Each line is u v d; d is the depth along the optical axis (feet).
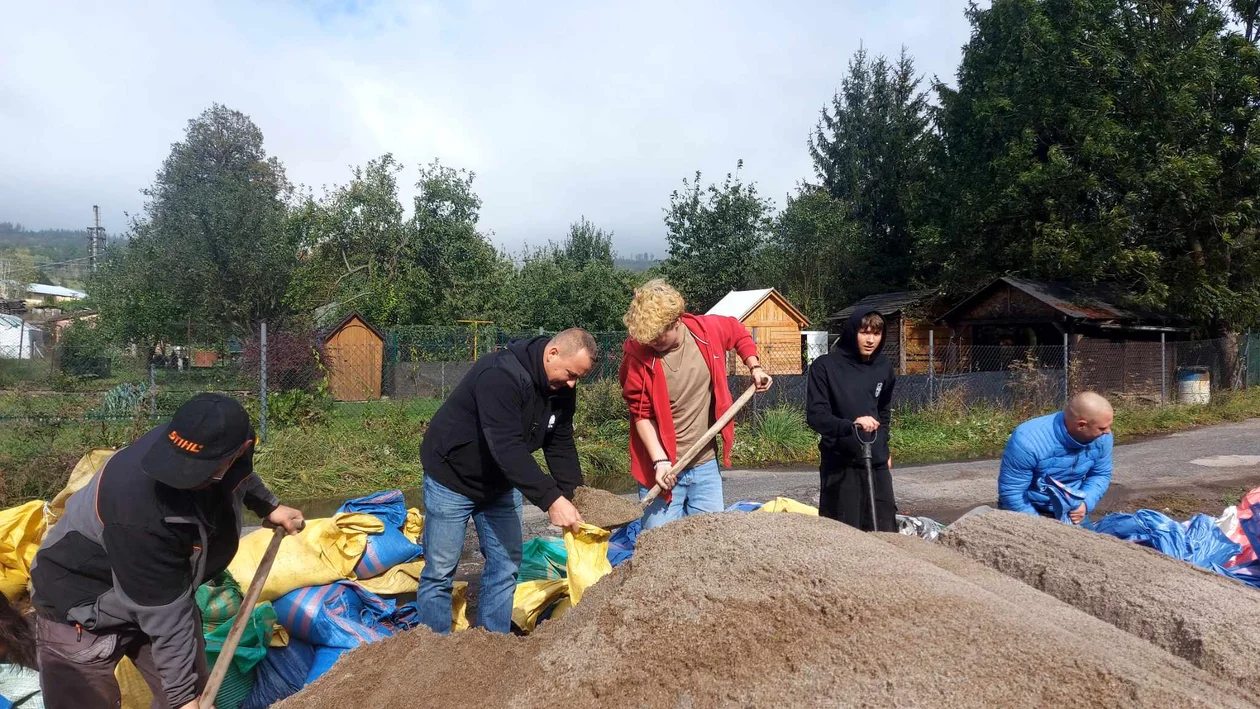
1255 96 52.42
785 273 98.78
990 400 46.14
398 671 6.95
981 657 4.59
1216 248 54.95
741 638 5.23
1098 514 22.81
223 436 7.00
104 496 7.24
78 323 101.96
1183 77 52.24
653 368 12.35
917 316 70.03
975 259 67.26
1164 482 27.71
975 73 73.31
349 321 58.08
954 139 75.92
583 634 6.07
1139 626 6.24
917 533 14.60
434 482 10.69
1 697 9.53
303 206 97.40
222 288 71.15
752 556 5.93
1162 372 51.24
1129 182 54.19
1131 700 4.18
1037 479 13.41
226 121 97.25
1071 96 57.82
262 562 8.53
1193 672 4.99
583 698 5.39
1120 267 54.03
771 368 66.28
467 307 95.76
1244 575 10.63
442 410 10.77
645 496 12.68
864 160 108.99
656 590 6.03
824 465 13.83
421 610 10.87
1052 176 56.39
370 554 11.83
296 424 33.86
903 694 4.46
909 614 5.04
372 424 34.06
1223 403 52.06
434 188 96.12
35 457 24.79
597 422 38.99
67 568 7.54
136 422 28.19
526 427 10.71
